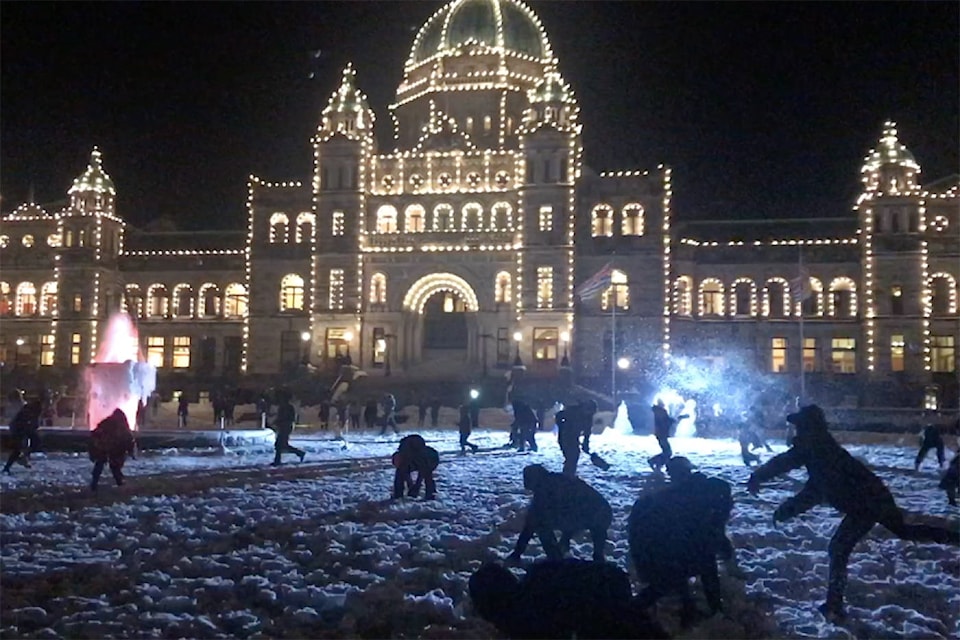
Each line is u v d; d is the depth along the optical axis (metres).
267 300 88.44
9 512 20.16
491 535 17.09
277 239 89.25
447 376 80.69
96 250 92.44
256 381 85.94
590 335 82.38
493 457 37.59
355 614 11.69
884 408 69.81
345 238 84.75
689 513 11.52
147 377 45.09
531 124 83.31
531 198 82.44
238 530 17.86
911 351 81.31
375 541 16.53
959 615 12.19
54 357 91.75
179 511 20.64
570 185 81.94
